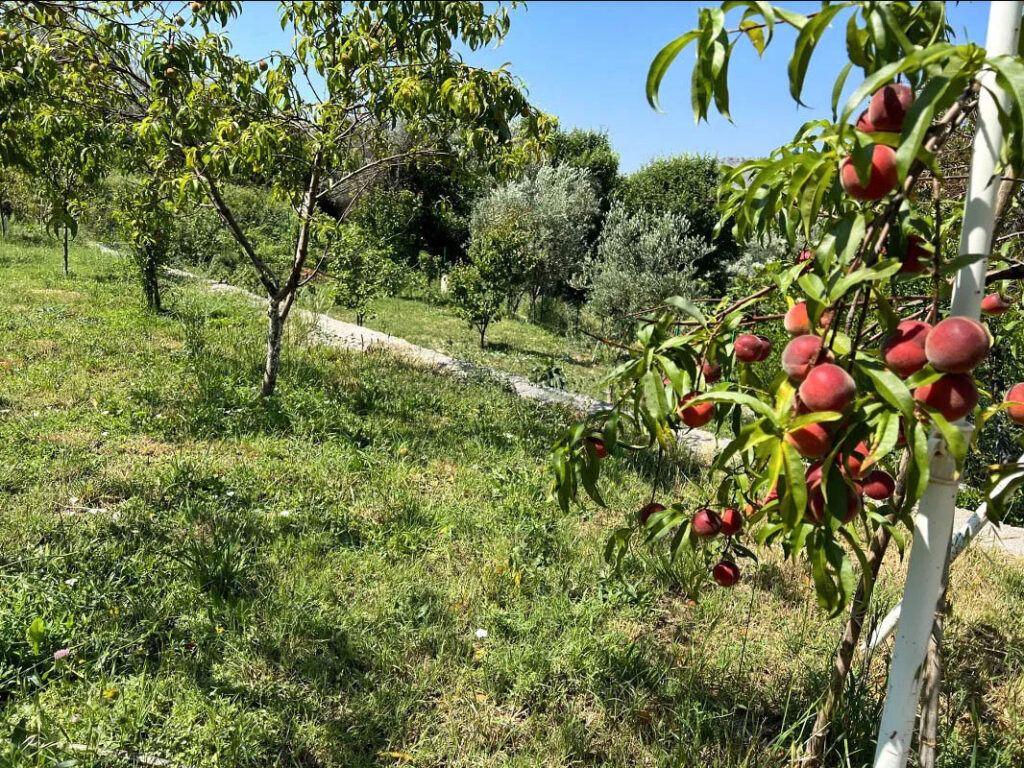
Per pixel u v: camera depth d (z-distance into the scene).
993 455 4.91
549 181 21.42
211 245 15.67
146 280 10.43
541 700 2.81
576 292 21.34
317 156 5.80
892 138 1.04
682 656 3.15
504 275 13.66
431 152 6.08
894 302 1.55
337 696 2.73
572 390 9.90
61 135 4.52
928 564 1.35
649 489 5.19
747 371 1.62
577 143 28.41
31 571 3.24
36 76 4.12
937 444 1.28
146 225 7.20
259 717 2.54
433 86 5.14
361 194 6.72
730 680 2.98
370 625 3.18
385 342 10.57
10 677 2.56
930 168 1.01
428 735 2.61
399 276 18.00
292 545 3.78
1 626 2.70
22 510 3.84
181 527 3.88
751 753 2.55
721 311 1.65
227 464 4.93
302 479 4.75
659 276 15.98
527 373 11.01
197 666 2.77
